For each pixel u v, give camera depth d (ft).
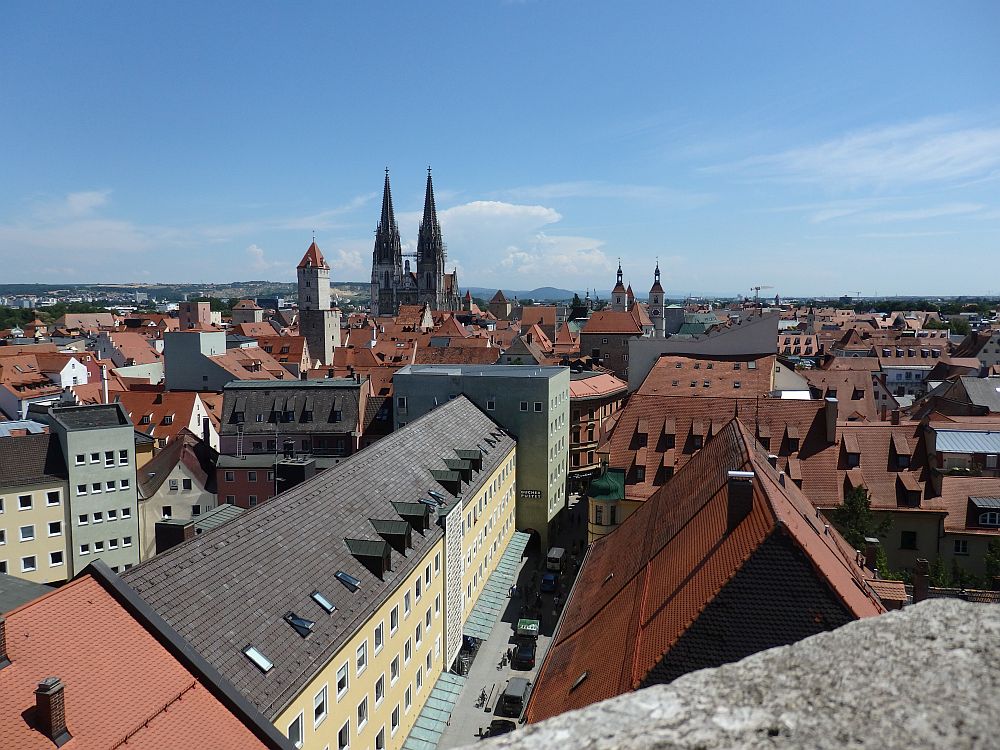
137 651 75.10
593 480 199.41
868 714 21.86
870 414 289.12
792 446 190.49
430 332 615.57
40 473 204.74
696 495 117.39
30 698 64.95
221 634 85.25
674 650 81.20
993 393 274.16
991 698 21.75
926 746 20.20
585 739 22.03
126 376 454.81
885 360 554.46
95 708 67.41
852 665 24.38
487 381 245.86
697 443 199.62
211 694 75.82
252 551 101.81
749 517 91.45
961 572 148.97
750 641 80.53
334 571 111.65
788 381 296.51
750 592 82.23
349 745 103.91
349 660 103.09
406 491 151.94
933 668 23.52
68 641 71.82
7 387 318.45
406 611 128.16
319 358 593.01
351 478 139.23
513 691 152.15
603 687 85.81
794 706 22.76
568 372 277.03
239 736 73.56
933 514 172.86
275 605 96.48
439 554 148.25
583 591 130.52
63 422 211.82
